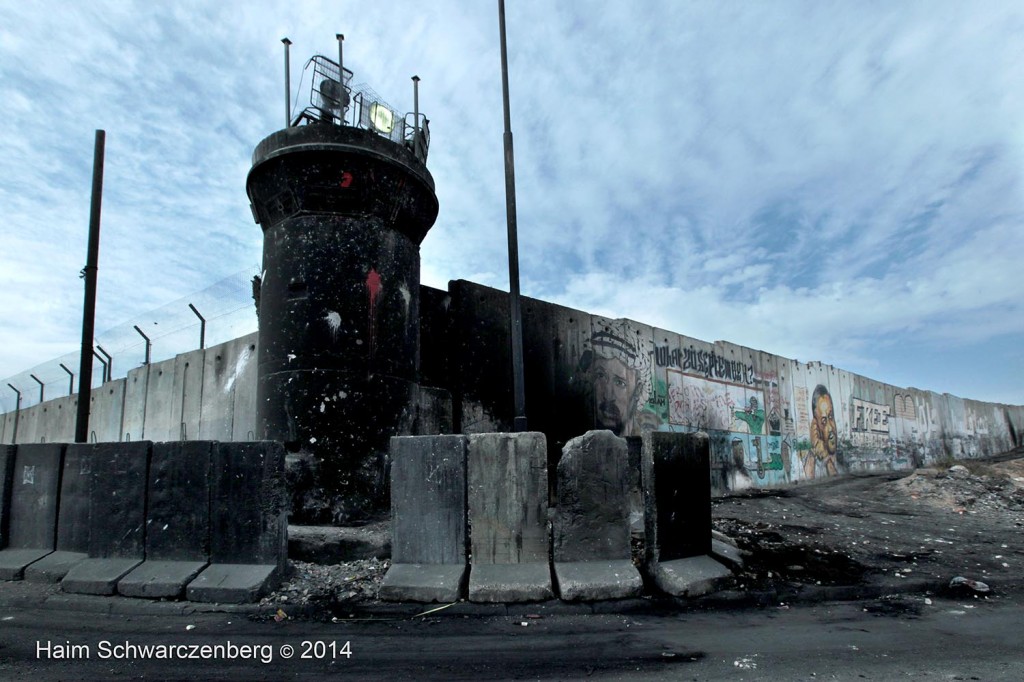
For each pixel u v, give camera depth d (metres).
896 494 13.57
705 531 6.52
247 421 10.93
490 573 5.71
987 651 4.44
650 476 6.12
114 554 6.15
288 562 6.11
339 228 8.15
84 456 6.68
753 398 18.44
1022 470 17.34
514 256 9.00
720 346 17.34
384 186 8.34
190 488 6.10
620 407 13.36
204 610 5.38
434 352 10.38
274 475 5.99
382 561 6.50
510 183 9.26
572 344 12.48
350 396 7.79
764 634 4.85
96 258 9.00
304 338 7.82
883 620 5.29
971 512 11.32
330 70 9.20
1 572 6.38
